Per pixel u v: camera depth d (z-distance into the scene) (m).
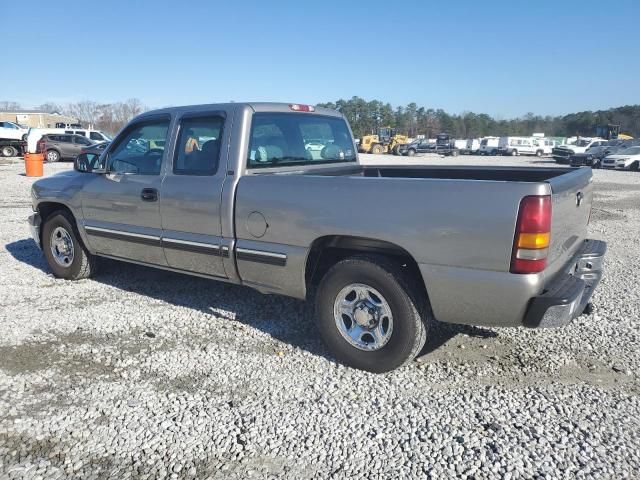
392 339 3.62
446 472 2.71
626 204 14.18
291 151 4.78
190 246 4.49
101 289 5.65
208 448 2.92
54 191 5.75
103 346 4.22
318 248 3.89
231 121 4.30
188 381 3.67
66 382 3.65
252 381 3.67
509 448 2.90
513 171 4.88
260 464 2.79
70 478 2.68
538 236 3.04
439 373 3.77
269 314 4.91
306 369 3.85
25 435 3.04
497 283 3.15
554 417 3.21
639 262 7.12
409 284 3.52
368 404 3.37
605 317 4.85
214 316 4.86
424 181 3.35
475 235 3.17
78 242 5.73
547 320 3.15
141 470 2.74
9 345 4.23
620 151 32.31
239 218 4.14
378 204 3.48
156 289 5.64
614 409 3.30
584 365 3.90
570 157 35.19
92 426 3.13
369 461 2.81
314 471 2.73
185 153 4.59
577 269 4.08
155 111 4.91
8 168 23.12
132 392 3.52
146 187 4.79
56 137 28.64
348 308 3.81
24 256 7.18
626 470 2.72
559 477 2.67
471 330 4.50
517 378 3.70
